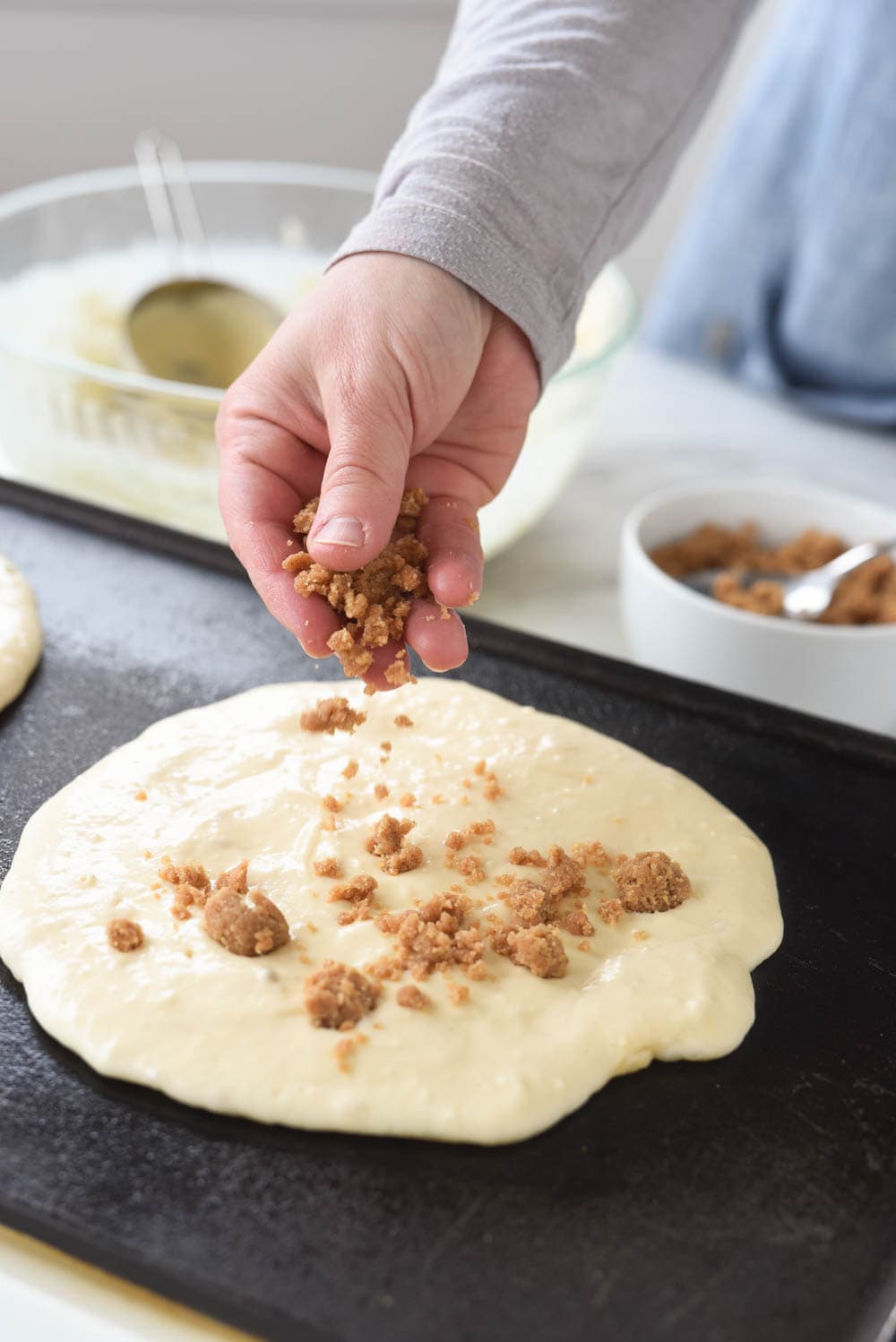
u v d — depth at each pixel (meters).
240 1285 0.34
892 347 0.73
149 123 1.00
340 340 0.42
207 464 0.56
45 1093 0.38
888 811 0.47
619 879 0.43
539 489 0.59
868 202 0.69
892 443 0.74
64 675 0.49
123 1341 0.34
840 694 0.52
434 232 0.43
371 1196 0.36
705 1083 0.39
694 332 0.78
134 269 0.68
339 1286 0.34
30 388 0.56
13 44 0.96
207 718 0.47
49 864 0.42
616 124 0.46
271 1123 0.37
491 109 0.45
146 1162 0.36
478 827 0.44
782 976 0.42
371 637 0.41
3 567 0.52
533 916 0.41
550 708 0.50
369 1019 0.39
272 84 0.97
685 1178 0.37
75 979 0.39
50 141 1.01
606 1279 0.35
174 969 0.39
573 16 0.47
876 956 0.43
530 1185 0.37
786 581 0.57
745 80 0.90
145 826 0.43
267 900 0.40
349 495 0.39
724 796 0.47
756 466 0.71
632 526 0.56
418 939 0.40
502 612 0.60
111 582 0.53
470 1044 0.38
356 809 0.44
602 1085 0.39
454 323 0.43
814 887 0.45
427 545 0.43
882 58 0.67
